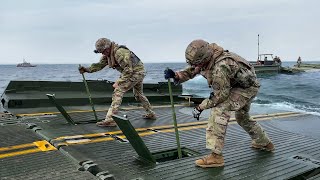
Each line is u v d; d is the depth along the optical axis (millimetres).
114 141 4832
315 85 24484
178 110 7926
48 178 3270
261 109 8664
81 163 3746
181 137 5230
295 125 6430
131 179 3355
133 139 3889
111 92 9312
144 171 3607
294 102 14375
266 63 37812
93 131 5426
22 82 8375
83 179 3240
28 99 7730
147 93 9664
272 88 22266
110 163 3854
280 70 37812
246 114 4230
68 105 8133
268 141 4371
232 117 6781
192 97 9188
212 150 3742
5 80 37500
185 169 3678
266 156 4176
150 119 6676
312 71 42531
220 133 3740
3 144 4473
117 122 3895
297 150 4480
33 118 6398
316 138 5293
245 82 3756
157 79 36531
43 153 4113
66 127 5656
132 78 5992
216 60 3641
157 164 3840
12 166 3617
